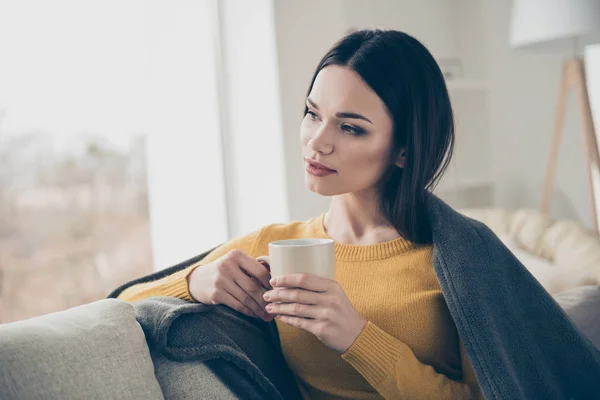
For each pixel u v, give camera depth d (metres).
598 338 1.28
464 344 1.00
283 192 2.24
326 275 0.90
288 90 2.24
